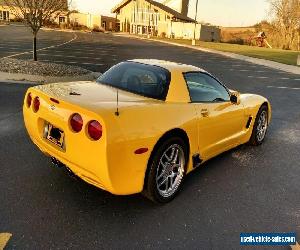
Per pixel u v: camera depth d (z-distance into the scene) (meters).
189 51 34.38
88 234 3.11
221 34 82.88
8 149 4.97
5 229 3.07
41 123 3.67
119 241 3.05
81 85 4.04
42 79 11.26
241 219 3.61
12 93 8.94
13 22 62.47
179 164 3.88
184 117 3.77
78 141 3.13
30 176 4.14
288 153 5.86
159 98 3.78
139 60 4.61
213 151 4.59
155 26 71.94
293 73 21.09
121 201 3.73
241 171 4.90
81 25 72.69
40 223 3.21
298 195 4.29
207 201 3.92
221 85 4.80
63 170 4.38
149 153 3.29
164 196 3.71
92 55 22.64
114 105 3.25
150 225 3.34
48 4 13.36
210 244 3.13
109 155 2.98
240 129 5.30
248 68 22.22
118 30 80.44
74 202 3.62
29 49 23.02
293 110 9.77
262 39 63.34
